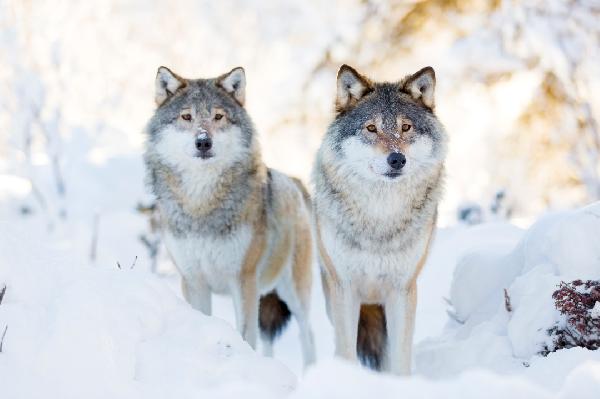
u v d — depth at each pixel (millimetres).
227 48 34188
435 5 30328
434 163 10984
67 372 7293
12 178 27828
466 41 29203
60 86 31250
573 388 5926
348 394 5352
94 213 24562
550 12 28000
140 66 34938
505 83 27906
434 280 15828
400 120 10773
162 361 8125
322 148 11367
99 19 35094
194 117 12367
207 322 9102
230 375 8117
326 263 11336
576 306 9281
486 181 26797
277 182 14000
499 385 5387
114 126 32625
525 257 11359
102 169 27156
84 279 8570
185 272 12523
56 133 28703
